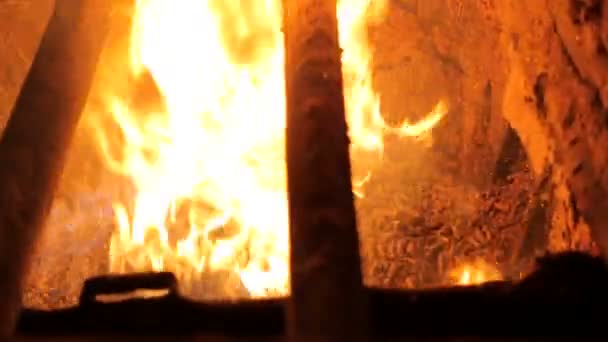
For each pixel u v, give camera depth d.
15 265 1.46
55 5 1.87
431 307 1.40
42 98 1.68
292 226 1.42
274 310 1.41
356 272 1.35
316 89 1.59
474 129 2.56
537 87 1.93
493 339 1.36
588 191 1.68
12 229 1.48
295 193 1.46
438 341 1.36
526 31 1.98
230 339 1.36
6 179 1.53
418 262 2.43
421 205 2.57
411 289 1.43
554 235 2.02
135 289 1.46
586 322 1.38
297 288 1.33
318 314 1.27
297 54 1.67
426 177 2.62
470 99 2.56
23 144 1.59
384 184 2.62
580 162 1.72
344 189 1.46
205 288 2.31
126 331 1.40
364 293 1.34
